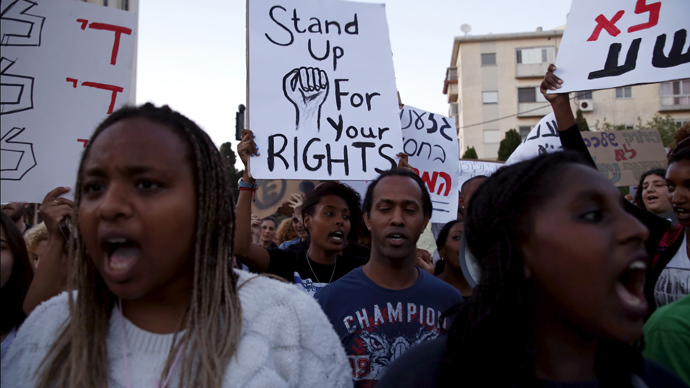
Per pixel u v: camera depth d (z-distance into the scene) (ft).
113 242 3.16
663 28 8.07
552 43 107.96
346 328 6.61
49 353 3.30
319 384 3.62
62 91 7.14
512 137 78.23
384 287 6.97
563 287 3.10
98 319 3.39
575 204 3.11
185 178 3.34
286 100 9.24
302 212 10.00
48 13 7.23
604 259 2.98
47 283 5.89
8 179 6.71
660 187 12.14
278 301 3.67
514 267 3.33
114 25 7.56
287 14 9.73
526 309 3.29
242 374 3.22
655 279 7.05
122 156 3.14
